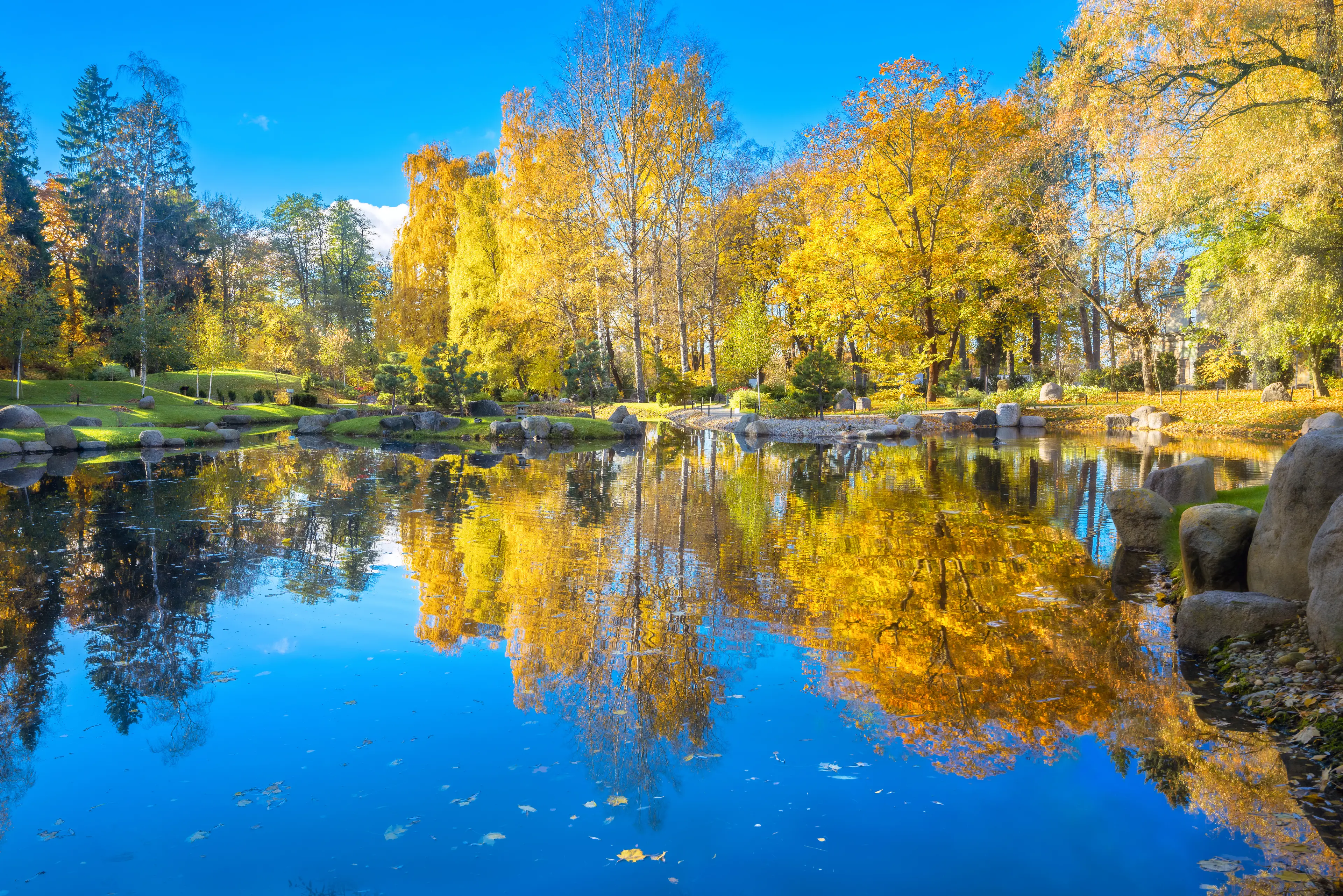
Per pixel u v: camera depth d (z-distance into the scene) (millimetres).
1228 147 17938
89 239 42875
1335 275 17469
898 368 31844
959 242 31688
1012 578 7262
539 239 36156
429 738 4074
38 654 5461
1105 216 24703
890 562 7867
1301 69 16422
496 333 39062
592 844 3113
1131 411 27469
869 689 4680
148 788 3602
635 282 35031
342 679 4918
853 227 33219
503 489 13500
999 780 3615
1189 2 16406
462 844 3125
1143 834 3146
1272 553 5488
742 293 41844
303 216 65562
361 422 30250
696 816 3309
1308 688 4285
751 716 4316
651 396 43281
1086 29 19250
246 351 50375
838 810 3355
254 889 2832
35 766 3842
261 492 13578
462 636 5727
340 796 3512
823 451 21094
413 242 45469
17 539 9492
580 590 6922
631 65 32000
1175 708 4387
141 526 10234
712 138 35875
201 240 53562
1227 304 20188
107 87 50281
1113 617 6039
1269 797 3434
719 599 6578
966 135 29969
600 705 4496
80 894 2809
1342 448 5066
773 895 2744
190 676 4996
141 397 35500
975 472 15547
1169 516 8359
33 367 36062
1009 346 40000
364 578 7477
